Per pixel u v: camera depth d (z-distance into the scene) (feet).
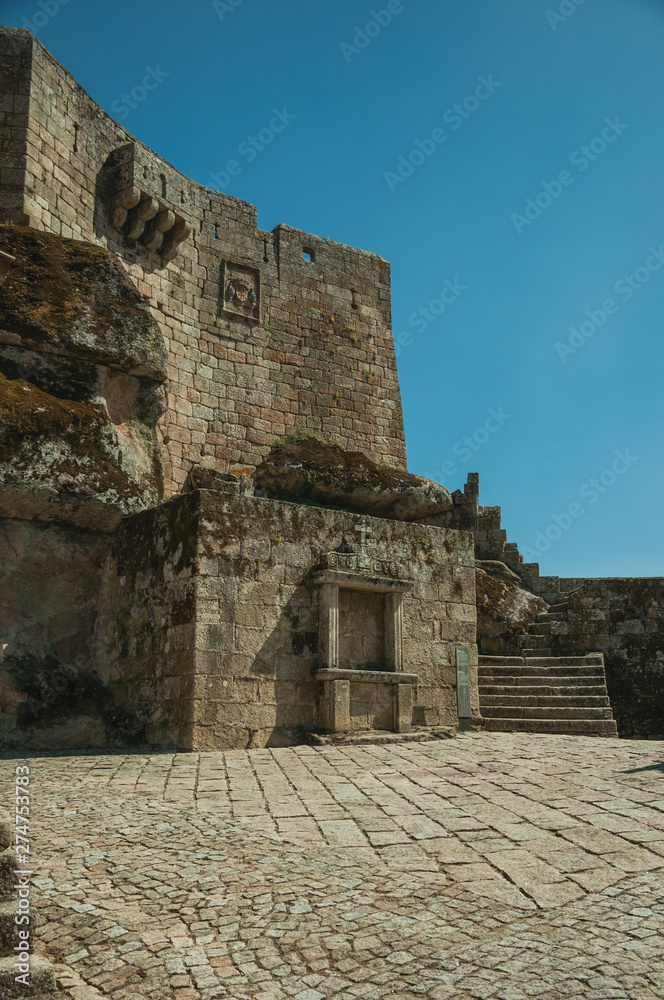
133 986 13.91
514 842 21.43
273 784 29.27
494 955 14.78
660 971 14.03
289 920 16.35
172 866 19.48
